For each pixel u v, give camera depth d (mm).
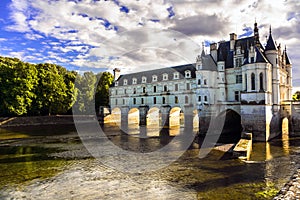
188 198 14359
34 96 59906
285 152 28312
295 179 15844
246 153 25344
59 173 20094
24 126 56219
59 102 64438
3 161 24656
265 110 35906
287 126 41719
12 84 57406
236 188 16375
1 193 15789
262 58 37406
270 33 41594
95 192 15633
